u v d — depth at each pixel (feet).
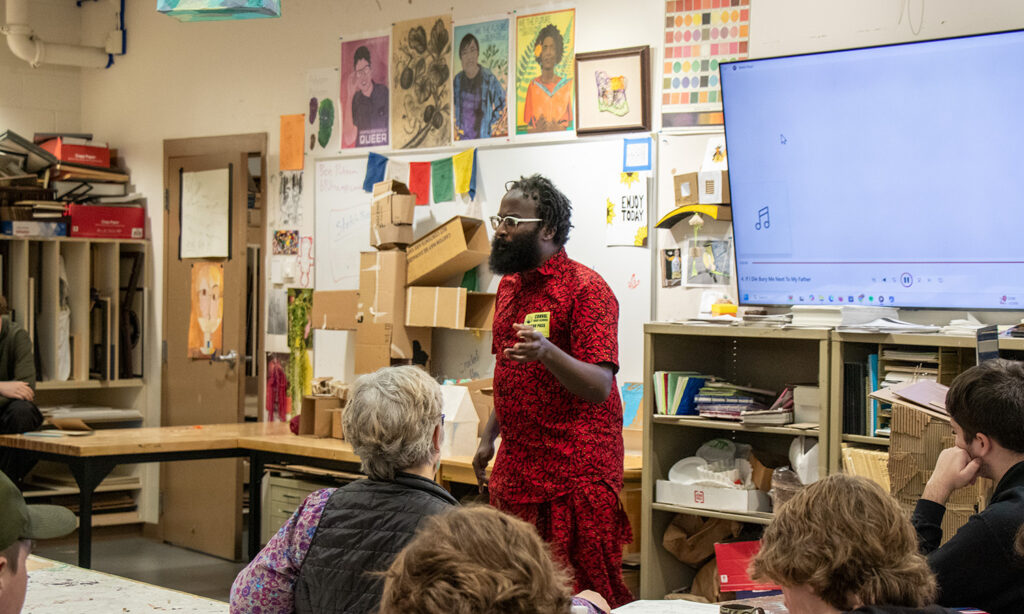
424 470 6.87
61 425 18.52
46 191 22.59
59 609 8.21
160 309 23.06
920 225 12.37
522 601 3.54
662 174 15.34
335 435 17.26
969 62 11.77
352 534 6.52
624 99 15.64
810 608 5.19
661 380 13.39
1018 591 6.71
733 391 13.20
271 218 20.92
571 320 10.75
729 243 14.58
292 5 20.45
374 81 19.02
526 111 16.83
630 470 13.87
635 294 15.57
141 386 23.32
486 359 17.13
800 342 14.08
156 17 23.22
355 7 19.36
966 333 11.38
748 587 7.84
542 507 10.71
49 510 5.69
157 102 23.24
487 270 17.15
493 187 17.25
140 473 23.45
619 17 15.80
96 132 24.79
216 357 21.72
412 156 18.43
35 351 22.47
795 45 14.17
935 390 10.63
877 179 12.58
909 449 11.05
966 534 6.83
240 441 17.54
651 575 13.43
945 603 6.86
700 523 13.69
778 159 13.24
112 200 23.50
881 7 13.46
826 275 13.14
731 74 13.38
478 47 17.44
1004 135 11.69
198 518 21.71
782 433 12.76
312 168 20.08
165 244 22.94
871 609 4.89
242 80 21.43
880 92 12.39
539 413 10.64
